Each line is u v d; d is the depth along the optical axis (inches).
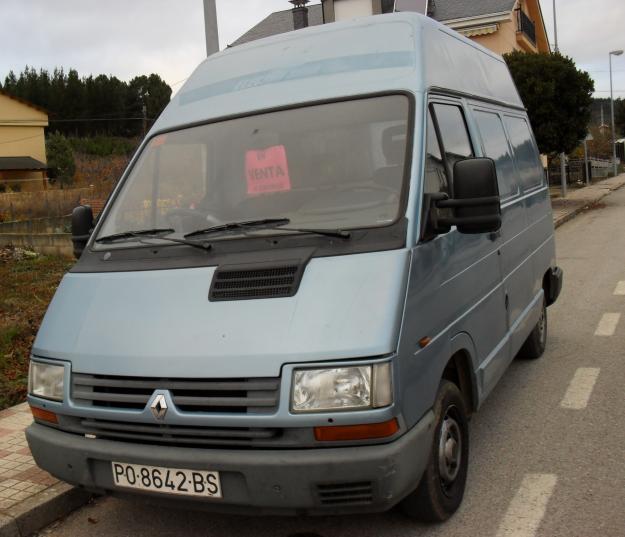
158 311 143.4
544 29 1510.8
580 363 263.4
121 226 170.4
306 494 125.5
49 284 459.2
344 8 1009.5
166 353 135.6
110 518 170.9
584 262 505.7
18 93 4001.0
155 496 135.6
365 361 125.6
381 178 151.2
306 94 171.6
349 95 166.6
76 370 144.1
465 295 166.4
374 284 133.3
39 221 707.4
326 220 148.6
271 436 127.4
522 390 237.8
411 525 153.4
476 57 226.2
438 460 146.6
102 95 4146.2
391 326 128.6
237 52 198.5
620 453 183.5
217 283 142.7
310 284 136.0
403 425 129.0
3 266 548.4
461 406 158.6
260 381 128.0
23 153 1937.7
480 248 181.9
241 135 170.1
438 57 185.6
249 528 158.7
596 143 2534.5
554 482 169.5
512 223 218.8
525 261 235.0
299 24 1069.1
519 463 181.6
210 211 161.6
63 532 166.6
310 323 130.3
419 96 161.6
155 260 155.9
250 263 143.9
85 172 2057.1
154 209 168.7
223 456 128.5
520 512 156.2
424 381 138.4
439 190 160.4
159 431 133.8
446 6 1142.3
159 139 183.0
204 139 174.6
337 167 156.5
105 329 145.9
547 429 203.0
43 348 152.0
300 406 125.5
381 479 124.5
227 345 132.1
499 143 221.3
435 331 145.9
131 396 136.9
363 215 146.5
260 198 158.9
